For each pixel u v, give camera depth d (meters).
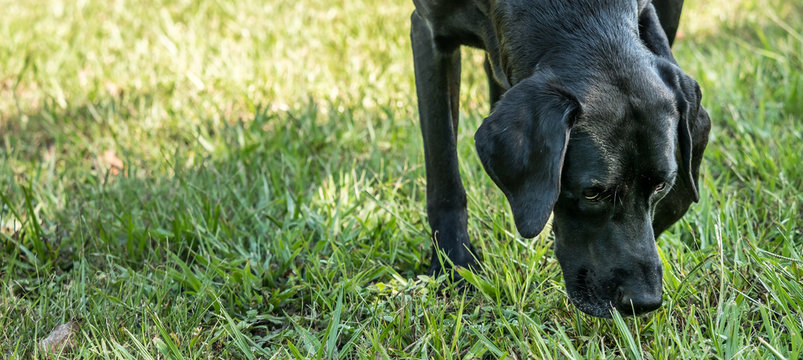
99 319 3.19
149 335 3.02
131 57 6.36
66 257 3.87
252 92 5.69
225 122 5.04
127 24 7.14
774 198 3.82
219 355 3.04
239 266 3.69
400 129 4.96
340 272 3.56
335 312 2.95
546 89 2.70
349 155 4.71
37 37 6.78
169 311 3.27
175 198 4.14
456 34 3.39
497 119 2.71
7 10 7.57
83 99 5.66
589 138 2.71
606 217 2.81
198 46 6.53
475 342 2.99
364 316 3.26
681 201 3.15
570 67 2.85
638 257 2.79
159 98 5.67
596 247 2.85
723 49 5.91
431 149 3.51
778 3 7.10
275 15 7.29
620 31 2.96
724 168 4.24
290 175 4.57
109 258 3.72
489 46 3.30
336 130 4.96
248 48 6.47
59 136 5.08
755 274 3.10
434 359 2.86
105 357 2.85
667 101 2.75
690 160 2.85
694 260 3.31
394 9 7.38
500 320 3.06
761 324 2.99
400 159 4.64
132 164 4.70
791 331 2.73
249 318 3.29
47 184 4.40
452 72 3.50
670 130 2.73
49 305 3.38
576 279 2.91
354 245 3.81
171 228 4.02
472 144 4.56
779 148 4.25
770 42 5.90
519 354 2.88
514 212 2.66
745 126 4.69
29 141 5.19
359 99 5.45
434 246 3.54
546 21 3.01
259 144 4.82
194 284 3.42
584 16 2.99
